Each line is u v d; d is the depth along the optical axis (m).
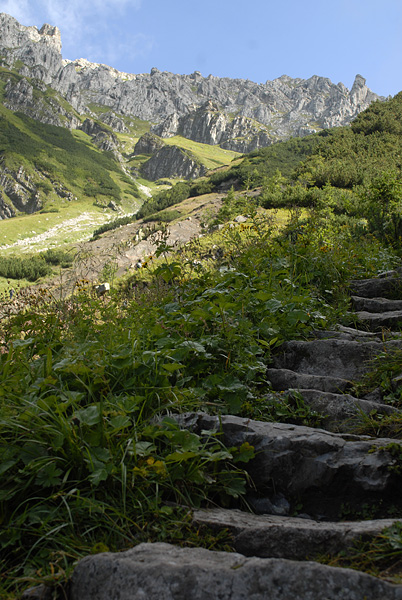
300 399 2.50
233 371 2.80
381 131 56.62
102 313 3.95
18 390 2.13
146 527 1.54
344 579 1.10
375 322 4.01
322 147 54.28
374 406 2.36
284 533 1.46
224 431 2.06
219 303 3.10
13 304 3.53
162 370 2.39
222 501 1.81
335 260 5.54
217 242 12.45
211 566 1.17
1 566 1.40
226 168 93.31
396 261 7.00
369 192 17.38
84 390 2.30
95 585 1.20
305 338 3.60
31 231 117.75
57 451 1.72
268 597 1.08
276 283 4.51
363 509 1.71
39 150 180.38
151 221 65.12
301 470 1.86
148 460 1.67
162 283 4.74
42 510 1.54
